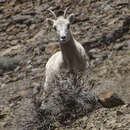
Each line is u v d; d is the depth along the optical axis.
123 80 35.47
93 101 30.91
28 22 53.91
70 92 31.33
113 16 49.53
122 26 46.56
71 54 33.09
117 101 29.75
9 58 47.41
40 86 40.09
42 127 30.73
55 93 31.69
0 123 34.66
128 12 49.28
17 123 33.47
